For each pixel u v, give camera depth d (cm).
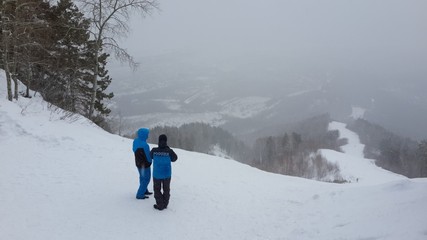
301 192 876
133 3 1930
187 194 823
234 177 1017
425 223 486
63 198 737
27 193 738
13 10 1648
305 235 594
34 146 1034
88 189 796
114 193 789
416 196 610
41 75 2181
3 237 565
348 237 529
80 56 2339
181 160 1154
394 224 518
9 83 1509
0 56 1789
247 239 619
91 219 660
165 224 666
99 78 2541
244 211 749
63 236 591
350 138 11106
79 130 1315
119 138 1500
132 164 1008
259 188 919
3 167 858
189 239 617
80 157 1010
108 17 1934
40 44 1781
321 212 691
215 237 628
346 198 729
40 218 643
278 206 777
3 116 1126
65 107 1995
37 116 1297
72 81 2280
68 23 2161
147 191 793
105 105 2662
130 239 602
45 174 852
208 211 738
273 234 633
